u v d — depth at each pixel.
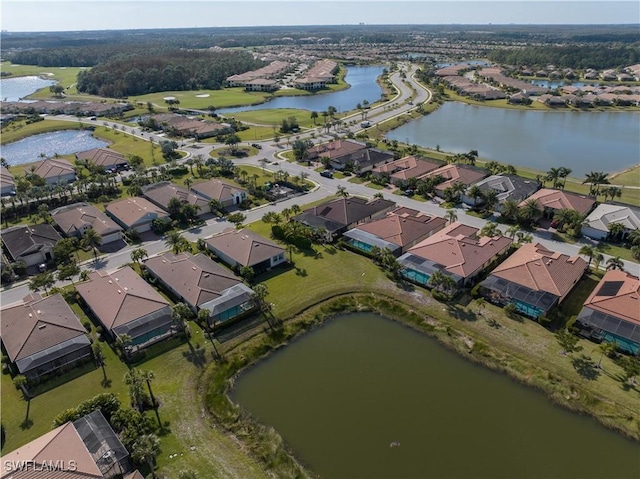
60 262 88.38
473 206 111.06
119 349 63.53
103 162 142.62
